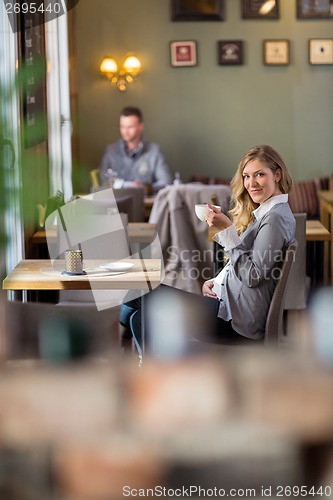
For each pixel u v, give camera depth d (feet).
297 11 32.22
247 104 32.68
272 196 13.53
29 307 9.42
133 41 32.32
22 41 17.70
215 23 32.32
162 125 32.73
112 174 28.32
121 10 32.14
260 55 32.48
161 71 32.48
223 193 20.86
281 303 13.03
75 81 31.37
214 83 32.58
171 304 13.76
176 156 32.89
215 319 13.47
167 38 32.32
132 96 32.58
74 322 9.49
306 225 20.26
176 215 20.80
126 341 15.39
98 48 32.27
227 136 32.83
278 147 32.83
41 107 20.33
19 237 17.11
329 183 31.71
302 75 32.58
